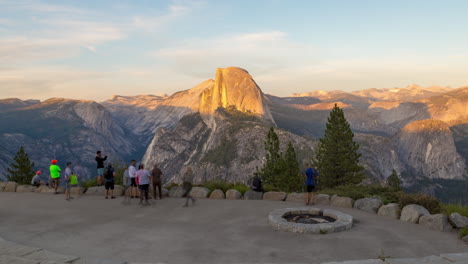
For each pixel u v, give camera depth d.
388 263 8.09
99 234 12.05
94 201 18.84
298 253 9.84
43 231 12.49
